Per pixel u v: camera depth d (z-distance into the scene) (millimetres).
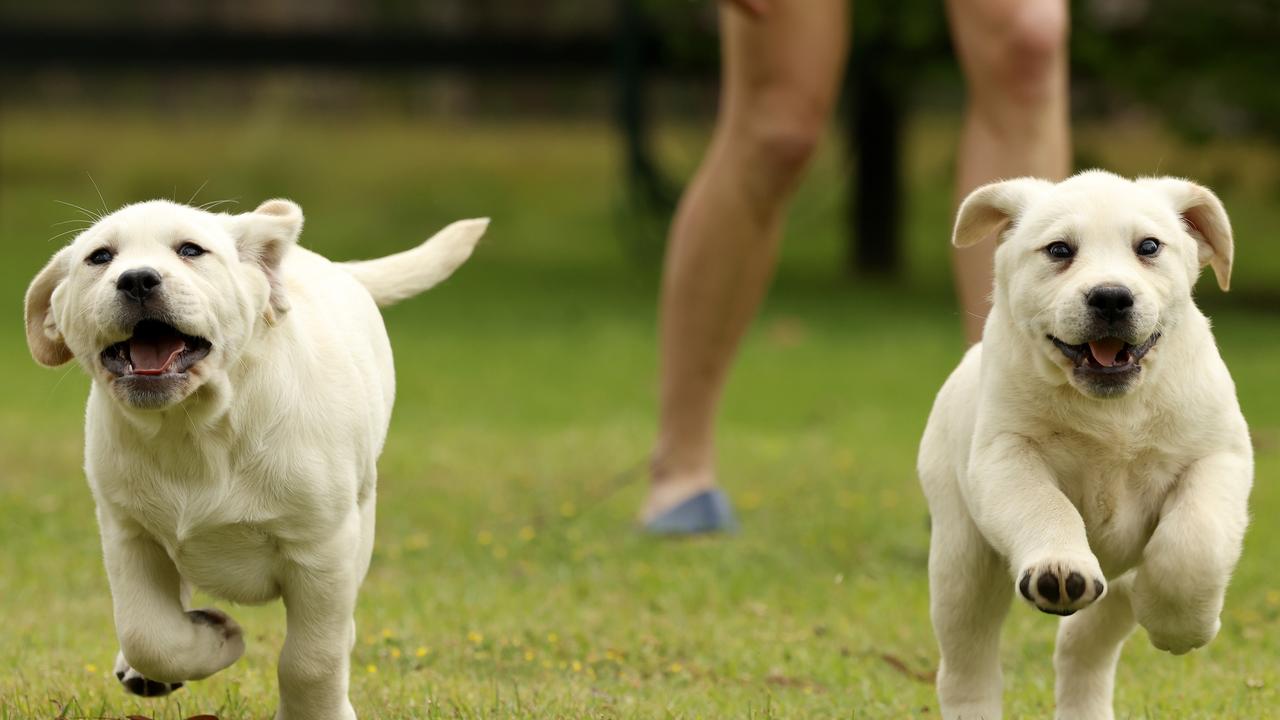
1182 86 30500
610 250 40219
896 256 36531
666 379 13367
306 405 7082
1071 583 6590
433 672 9102
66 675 8656
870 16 29578
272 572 7145
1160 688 8938
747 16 12227
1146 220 7082
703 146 47219
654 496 13445
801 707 8430
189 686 8609
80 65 41312
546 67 39594
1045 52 10547
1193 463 7117
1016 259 7270
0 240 37844
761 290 13148
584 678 9070
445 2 51406
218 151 51812
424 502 14227
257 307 6984
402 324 28328
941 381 23016
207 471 6918
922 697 8773
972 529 7629
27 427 17969
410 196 46812
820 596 11078
